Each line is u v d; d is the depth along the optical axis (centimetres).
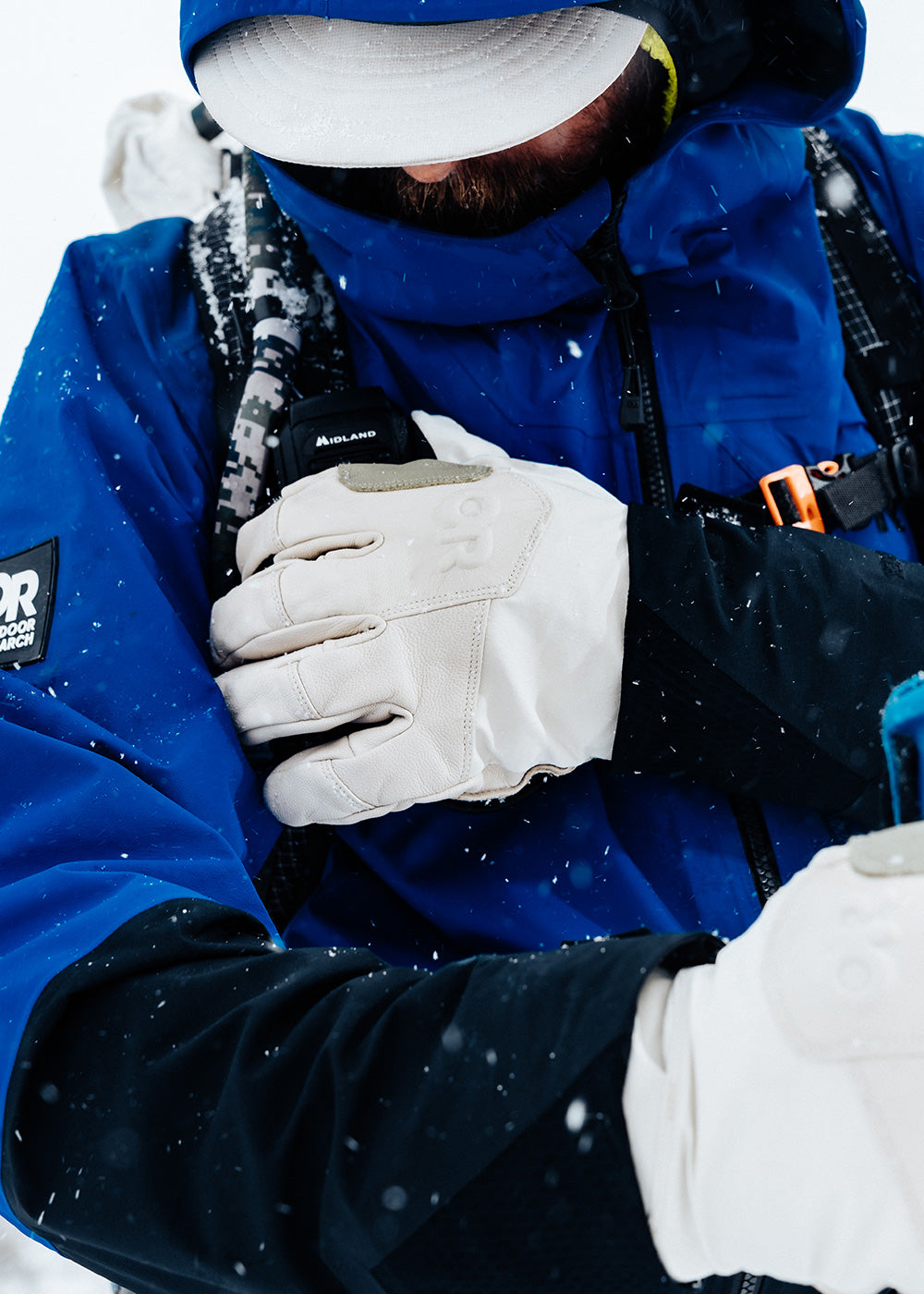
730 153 102
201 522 101
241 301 104
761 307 105
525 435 103
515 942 98
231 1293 61
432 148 86
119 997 68
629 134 98
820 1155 47
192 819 83
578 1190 53
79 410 97
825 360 105
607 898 98
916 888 49
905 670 90
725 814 99
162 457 100
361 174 99
